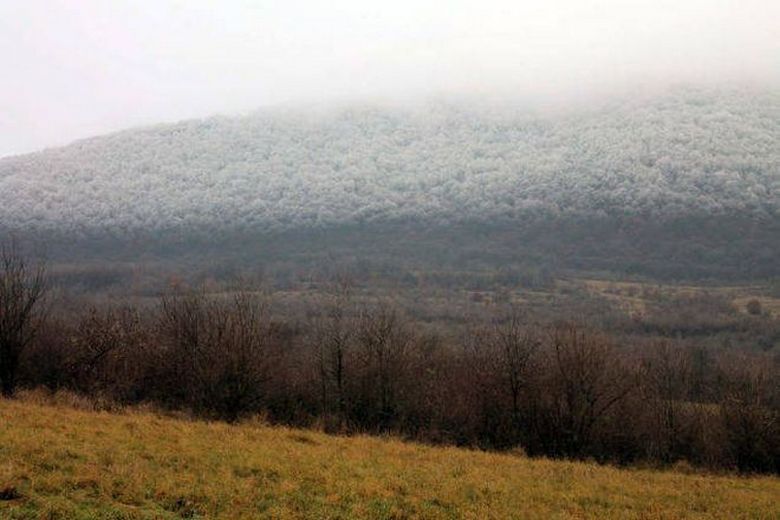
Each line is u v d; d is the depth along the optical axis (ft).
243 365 133.90
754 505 90.02
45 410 98.17
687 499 89.76
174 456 75.82
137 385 141.59
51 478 58.59
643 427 143.84
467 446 134.00
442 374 152.97
